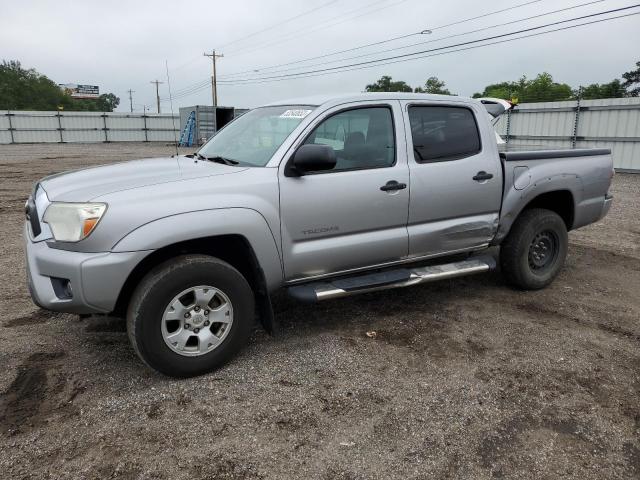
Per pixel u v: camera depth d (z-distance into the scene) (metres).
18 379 3.39
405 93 4.32
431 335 4.18
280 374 3.51
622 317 4.65
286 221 3.64
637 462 2.73
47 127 42.94
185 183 3.37
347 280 4.04
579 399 3.30
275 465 2.64
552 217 5.10
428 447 2.80
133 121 45.62
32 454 2.68
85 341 3.96
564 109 18.70
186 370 3.37
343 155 3.92
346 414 3.08
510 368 3.67
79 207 3.09
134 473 2.56
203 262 3.31
